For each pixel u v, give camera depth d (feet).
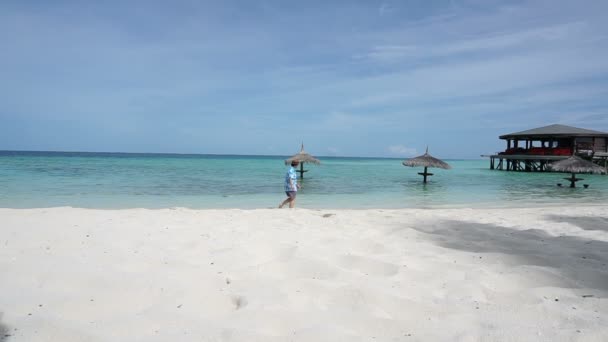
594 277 12.44
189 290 10.73
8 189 47.93
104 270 12.17
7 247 15.31
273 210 30.78
